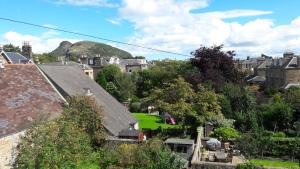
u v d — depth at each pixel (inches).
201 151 1143.6
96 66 3782.0
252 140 1198.3
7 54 1860.2
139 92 2780.5
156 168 834.8
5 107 818.8
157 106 1347.2
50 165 634.2
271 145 1229.7
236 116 1556.3
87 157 840.9
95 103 1045.2
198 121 1301.7
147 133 1393.9
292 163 1140.5
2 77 936.3
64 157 674.2
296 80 2819.9
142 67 4389.8
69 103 1015.0
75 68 1556.3
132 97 2581.2
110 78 2878.9
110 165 894.4
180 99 1327.5
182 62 2672.2
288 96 1776.6
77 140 736.3
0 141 712.4
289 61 2881.4
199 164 959.0
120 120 1290.6
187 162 976.3
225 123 1443.2
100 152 964.0
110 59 4566.9
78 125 919.7
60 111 959.0
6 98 858.1
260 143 1206.3
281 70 2915.8
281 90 2524.6
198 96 1358.3
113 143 1050.1
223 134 1336.1
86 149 828.6
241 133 1355.8
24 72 1026.7
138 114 2180.1
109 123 1162.6
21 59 1891.0
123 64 4827.8
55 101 998.4
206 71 1748.3
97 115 1026.7
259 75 3631.9
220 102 1596.9
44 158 629.0
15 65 1022.4
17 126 772.6
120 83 2684.5
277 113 1524.4
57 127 697.0
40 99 949.8
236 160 1090.1
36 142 639.1
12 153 721.0
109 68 2942.9
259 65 3713.1
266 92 2491.4
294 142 1225.4
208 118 1360.7
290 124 1518.2
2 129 732.0
